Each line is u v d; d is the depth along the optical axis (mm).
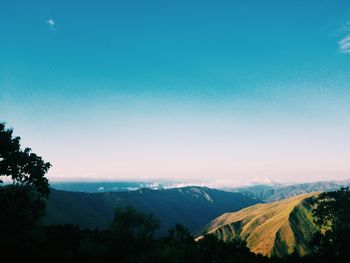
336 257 82125
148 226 73625
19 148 75062
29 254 61625
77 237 86062
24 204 75938
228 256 93062
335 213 92875
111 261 67375
